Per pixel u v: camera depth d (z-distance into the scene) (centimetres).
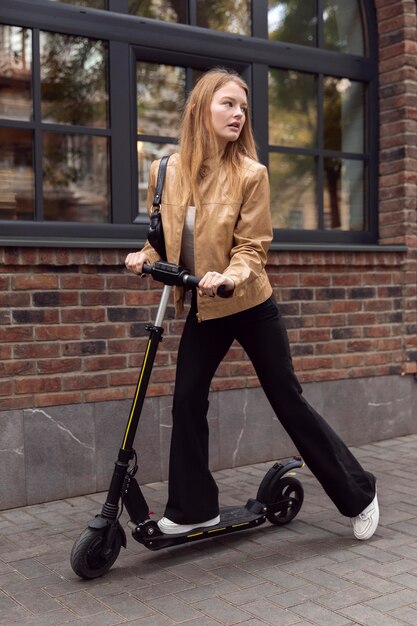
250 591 286
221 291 280
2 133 417
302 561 314
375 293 521
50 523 369
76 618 265
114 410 423
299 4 524
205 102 297
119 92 448
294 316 486
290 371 321
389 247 519
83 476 414
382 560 314
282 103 518
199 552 326
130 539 344
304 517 371
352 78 542
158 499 408
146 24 455
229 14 494
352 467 331
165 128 472
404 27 530
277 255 472
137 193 459
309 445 323
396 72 537
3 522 371
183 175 303
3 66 415
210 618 264
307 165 532
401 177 537
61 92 434
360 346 515
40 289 398
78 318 409
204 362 315
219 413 461
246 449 472
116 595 283
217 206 295
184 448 313
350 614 265
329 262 494
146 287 429
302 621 261
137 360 429
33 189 427
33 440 398
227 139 297
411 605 272
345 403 511
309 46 527
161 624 260
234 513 343
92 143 445
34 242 388
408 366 536
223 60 487
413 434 547
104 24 441
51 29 425
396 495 403
